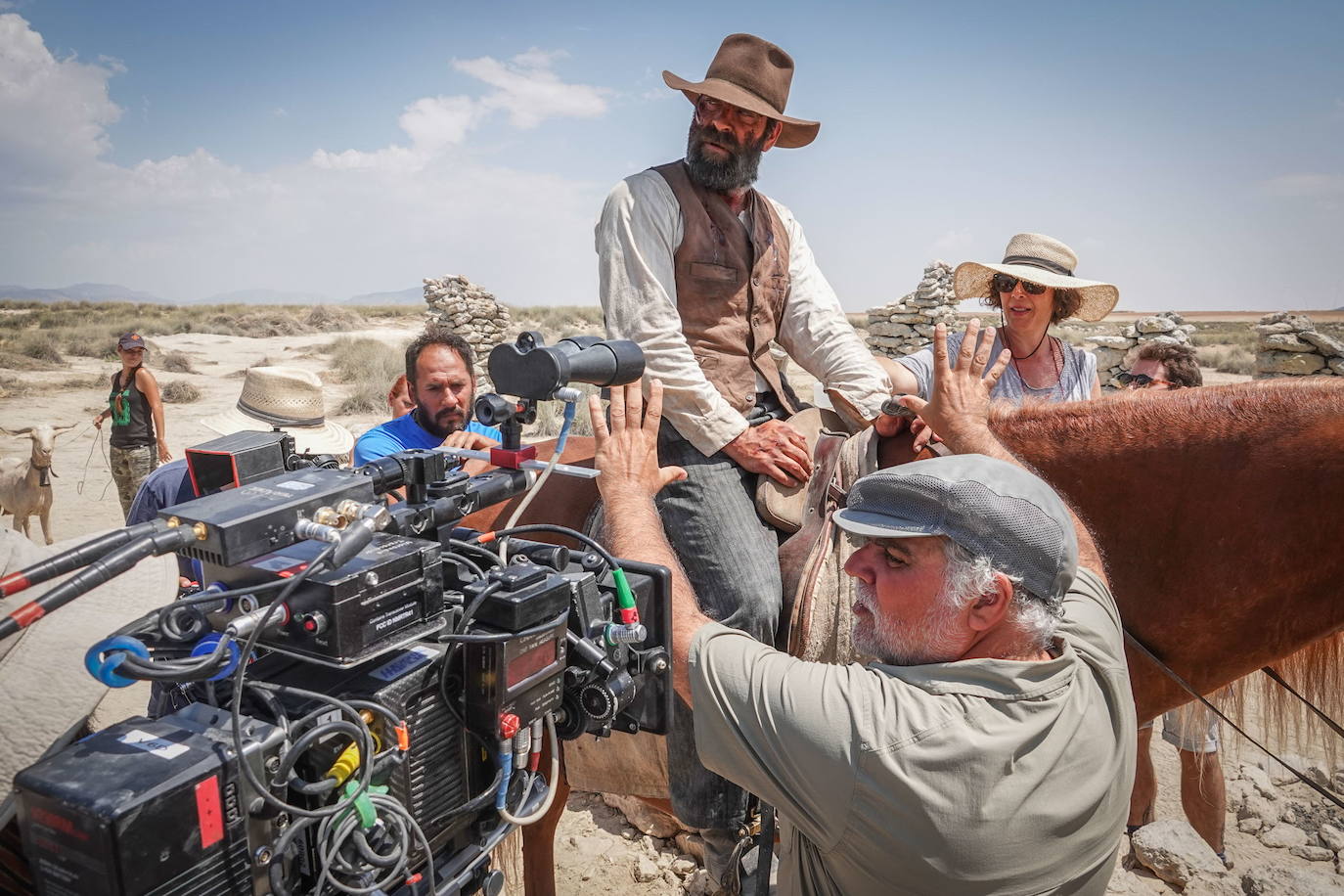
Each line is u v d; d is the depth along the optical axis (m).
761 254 2.68
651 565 1.70
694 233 2.57
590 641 1.59
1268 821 3.90
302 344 30.72
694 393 2.42
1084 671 1.61
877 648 1.64
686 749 2.40
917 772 1.44
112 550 1.19
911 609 1.54
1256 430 2.30
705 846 2.61
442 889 1.44
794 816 1.58
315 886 1.23
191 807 1.10
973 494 1.48
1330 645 2.64
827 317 2.81
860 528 1.56
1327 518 2.25
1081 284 3.38
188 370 22.23
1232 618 2.38
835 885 1.68
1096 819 1.53
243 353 27.22
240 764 1.13
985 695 1.47
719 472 2.48
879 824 1.48
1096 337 11.41
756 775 1.61
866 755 1.47
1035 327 3.66
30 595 1.61
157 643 1.26
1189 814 3.72
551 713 1.56
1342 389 2.26
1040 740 1.47
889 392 2.75
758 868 2.28
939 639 1.52
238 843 1.16
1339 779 4.08
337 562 1.22
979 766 1.42
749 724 1.61
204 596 1.24
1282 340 9.21
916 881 1.48
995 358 3.72
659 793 2.53
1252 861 3.71
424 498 1.54
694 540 2.42
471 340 15.46
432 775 1.41
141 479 7.84
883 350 15.62
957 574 1.48
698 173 2.59
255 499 1.33
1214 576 2.36
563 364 1.61
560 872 3.61
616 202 2.57
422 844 1.32
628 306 2.51
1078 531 2.10
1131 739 1.65
